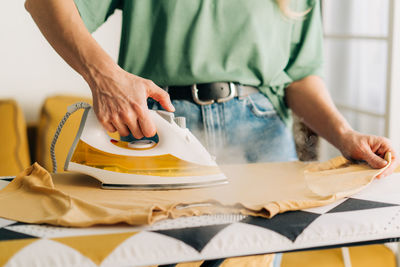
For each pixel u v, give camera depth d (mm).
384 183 1049
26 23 2844
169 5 1164
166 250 757
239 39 1207
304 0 1324
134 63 1226
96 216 849
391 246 1816
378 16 2443
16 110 2496
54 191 941
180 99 1226
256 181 1059
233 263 1051
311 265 1723
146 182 1009
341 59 2734
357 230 824
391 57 2143
